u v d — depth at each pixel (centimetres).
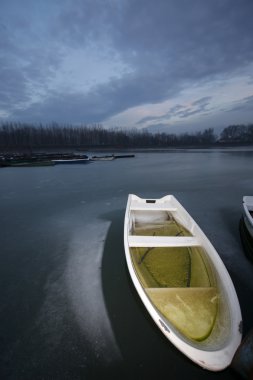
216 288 313
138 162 2631
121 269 445
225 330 247
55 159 2622
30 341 293
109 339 294
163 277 352
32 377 252
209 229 630
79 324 318
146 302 271
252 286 389
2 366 263
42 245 557
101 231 636
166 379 247
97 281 411
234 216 739
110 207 866
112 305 351
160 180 1440
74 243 565
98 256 498
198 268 368
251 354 201
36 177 1612
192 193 1081
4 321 325
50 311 342
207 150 4962
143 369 257
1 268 459
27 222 721
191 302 294
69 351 279
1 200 998
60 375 253
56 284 405
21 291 388
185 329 257
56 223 708
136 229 536
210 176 1545
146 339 292
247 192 1080
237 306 263
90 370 257
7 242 578
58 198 1023
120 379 248
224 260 468
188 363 262
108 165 2348
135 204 657
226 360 214
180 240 418
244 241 551
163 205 648
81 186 1291
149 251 421
